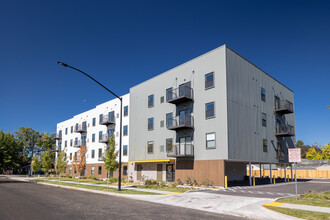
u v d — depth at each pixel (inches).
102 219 347.9
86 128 1860.2
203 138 990.4
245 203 503.2
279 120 1270.9
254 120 1071.0
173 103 1127.6
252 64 1121.4
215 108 964.6
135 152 1316.4
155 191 743.7
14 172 3095.5
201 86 1031.6
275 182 1186.6
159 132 1195.9
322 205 467.8
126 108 1466.5
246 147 991.6
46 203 507.2
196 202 532.4
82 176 1696.6
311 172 1732.3
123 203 517.3
